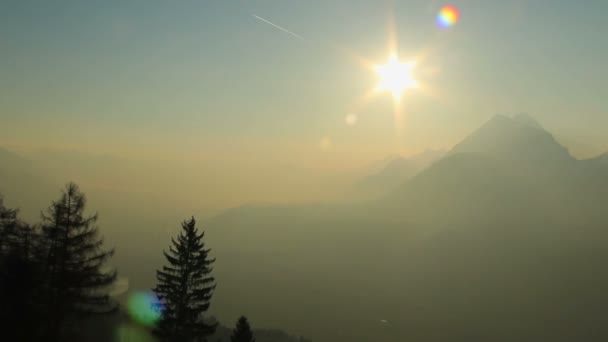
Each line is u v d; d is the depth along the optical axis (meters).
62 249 23.80
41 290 23.44
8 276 22.08
